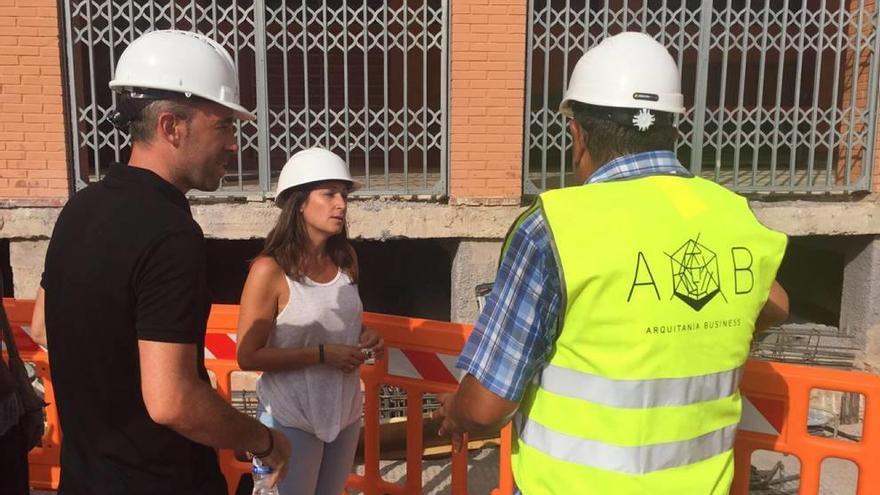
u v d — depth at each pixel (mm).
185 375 1591
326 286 2664
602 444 1584
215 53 1765
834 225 6383
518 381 1589
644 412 1567
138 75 1662
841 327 6781
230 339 3279
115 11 6480
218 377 3301
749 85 9883
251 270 2598
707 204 1651
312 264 2666
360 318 2811
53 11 5664
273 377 2623
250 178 7586
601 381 1569
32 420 2555
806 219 6371
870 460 2373
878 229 6406
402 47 6051
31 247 5945
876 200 6418
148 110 1671
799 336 6363
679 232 1587
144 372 1572
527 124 6168
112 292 1600
